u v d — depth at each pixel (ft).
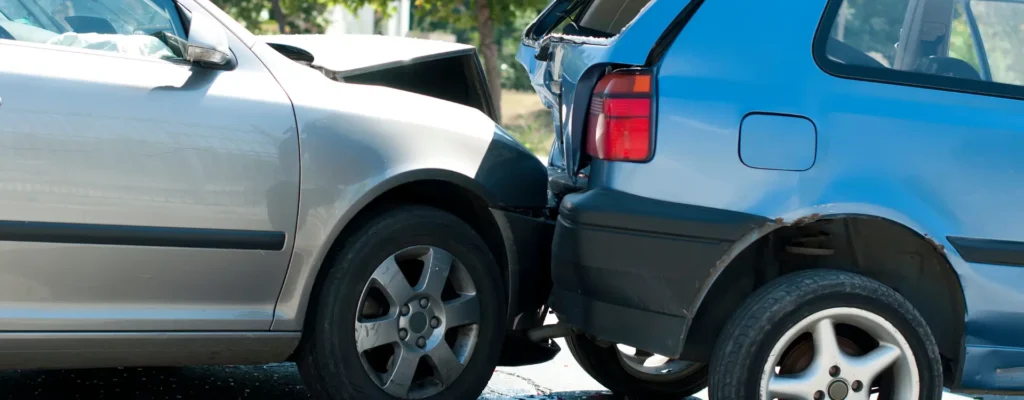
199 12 13.99
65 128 12.39
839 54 13.60
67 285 12.56
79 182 12.44
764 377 13.25
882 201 13.28
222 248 13.26
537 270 15.61
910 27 13.94
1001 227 13.69
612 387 17.94
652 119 13.30
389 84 17.58
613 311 13.73
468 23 50.55
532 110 81.30
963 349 13.98
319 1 56.34
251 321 13.61
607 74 13.69
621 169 13.46
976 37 14.20
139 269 12.89
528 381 19.16
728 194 13.17
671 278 13.26
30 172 12.21
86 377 17.22
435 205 15.47
